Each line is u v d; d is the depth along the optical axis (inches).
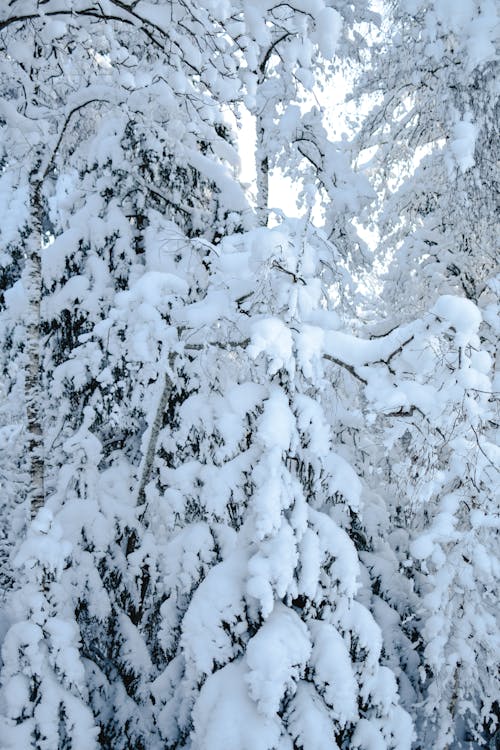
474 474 181.5
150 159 293.6
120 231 297.4
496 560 203.2
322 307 218.2
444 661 208.4
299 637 151.1
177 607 225.3
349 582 166.4
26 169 273.7
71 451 265.1
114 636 240.4
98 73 293.3
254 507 152.6
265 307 181.9
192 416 223.5
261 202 373.1
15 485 406.0
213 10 225.3
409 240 380.2
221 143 334.0
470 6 292.2
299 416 167.3
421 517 271.7
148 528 256.5
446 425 167.2
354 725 158.1
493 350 287.7
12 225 404.8
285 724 148.1
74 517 245.9
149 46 273.1
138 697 233.9
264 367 178.4
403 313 367.6
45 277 295.1
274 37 328.5
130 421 293.0
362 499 288.7
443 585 209.6
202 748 141.9
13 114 253.3
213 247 212.2
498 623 238.7
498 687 223.9
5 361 347.3
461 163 294.7
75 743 191.3
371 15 358.0
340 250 365.7
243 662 154.8
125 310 227.6
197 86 307.0
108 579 247.4
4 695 189.0
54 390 284.4
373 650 164.6
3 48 247.6
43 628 200.2
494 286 288.2
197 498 225.9
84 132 331.3
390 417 185.6
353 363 185.2
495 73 301.6
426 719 220.7
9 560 311.4
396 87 356.5
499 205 330.0
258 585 150.3
